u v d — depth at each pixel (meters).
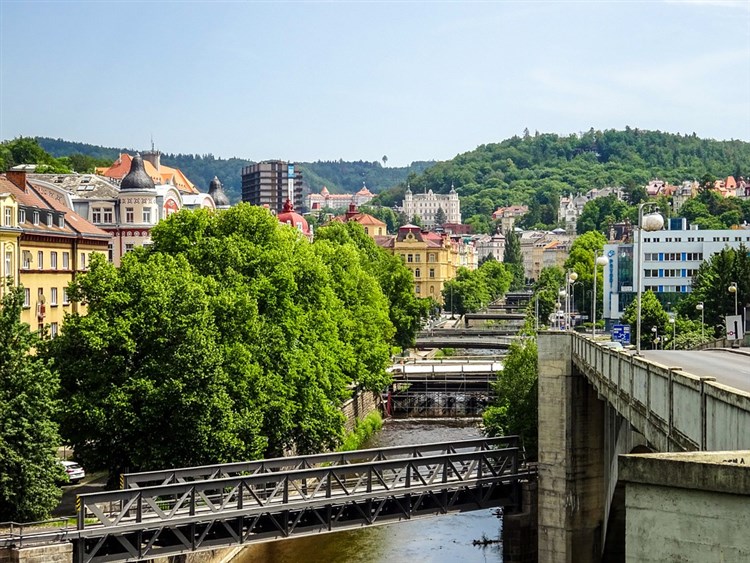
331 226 148.38
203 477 51.91
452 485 54.31
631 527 14.62
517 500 58.72
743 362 49.53
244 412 56.50
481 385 133.38
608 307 163.25
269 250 67.94
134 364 54.34
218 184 195.62
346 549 62.56
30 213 86.75
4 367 48.00
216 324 59.78
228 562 58.31
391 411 126.00
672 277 160.62
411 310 140.25
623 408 35.53
